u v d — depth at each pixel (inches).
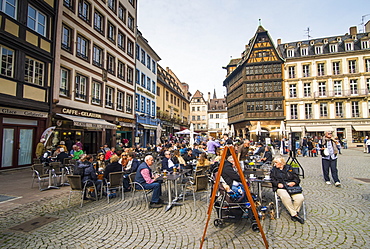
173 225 177.0
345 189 284.4
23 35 433.7
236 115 1622.8
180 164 342.6
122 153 383.6
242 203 176.2
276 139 1263.5
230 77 1748.3
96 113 665.6
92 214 203.2
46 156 400.5
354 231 160.4
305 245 141.2
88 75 642.2
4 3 400.5
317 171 434.3
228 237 154.1
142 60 1055.0
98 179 276.4
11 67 415.8
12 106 413.4
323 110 1337.4
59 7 521.3
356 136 1282.0
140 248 140.1
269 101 1396.4
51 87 499.5
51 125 500.4
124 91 860.0
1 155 402.6
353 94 1301.7
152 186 230.1
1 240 150.5
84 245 144.1
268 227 169.8
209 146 465.4
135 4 972.6
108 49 750.5
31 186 311.3
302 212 201.9
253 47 1433.3
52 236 156.9
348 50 1348.4
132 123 916.6
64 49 553.3
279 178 189.2
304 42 1513.3
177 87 1690.5
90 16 658.8
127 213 206.5
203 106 2704.2
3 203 232.2
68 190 294.0
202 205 231.5
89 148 661.3
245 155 345.7
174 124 1481.3
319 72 1359.5
